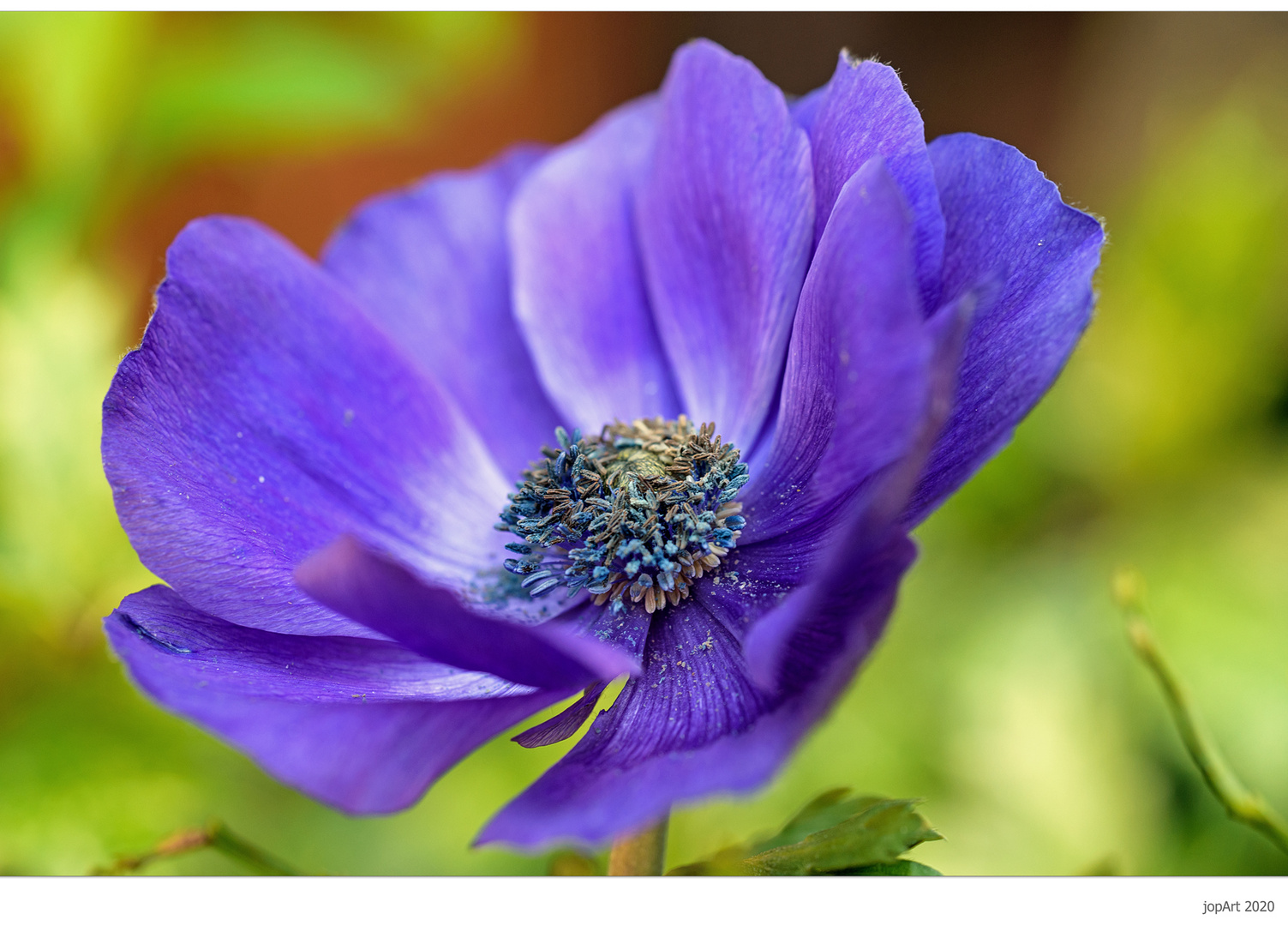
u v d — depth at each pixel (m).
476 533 0.24
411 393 0.24
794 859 0.22
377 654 0.22
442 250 0.25
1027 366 0.21
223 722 0.20
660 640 0.22
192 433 0.22
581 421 0.24
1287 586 0.30
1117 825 0.28
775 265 0.22
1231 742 0.28
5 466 0.26
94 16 0.27
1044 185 0.21
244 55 0.29
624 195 0.25
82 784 0.26
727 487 0.23
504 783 0.27
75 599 0.26
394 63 0.30
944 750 0.28
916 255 0.21
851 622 0.20
